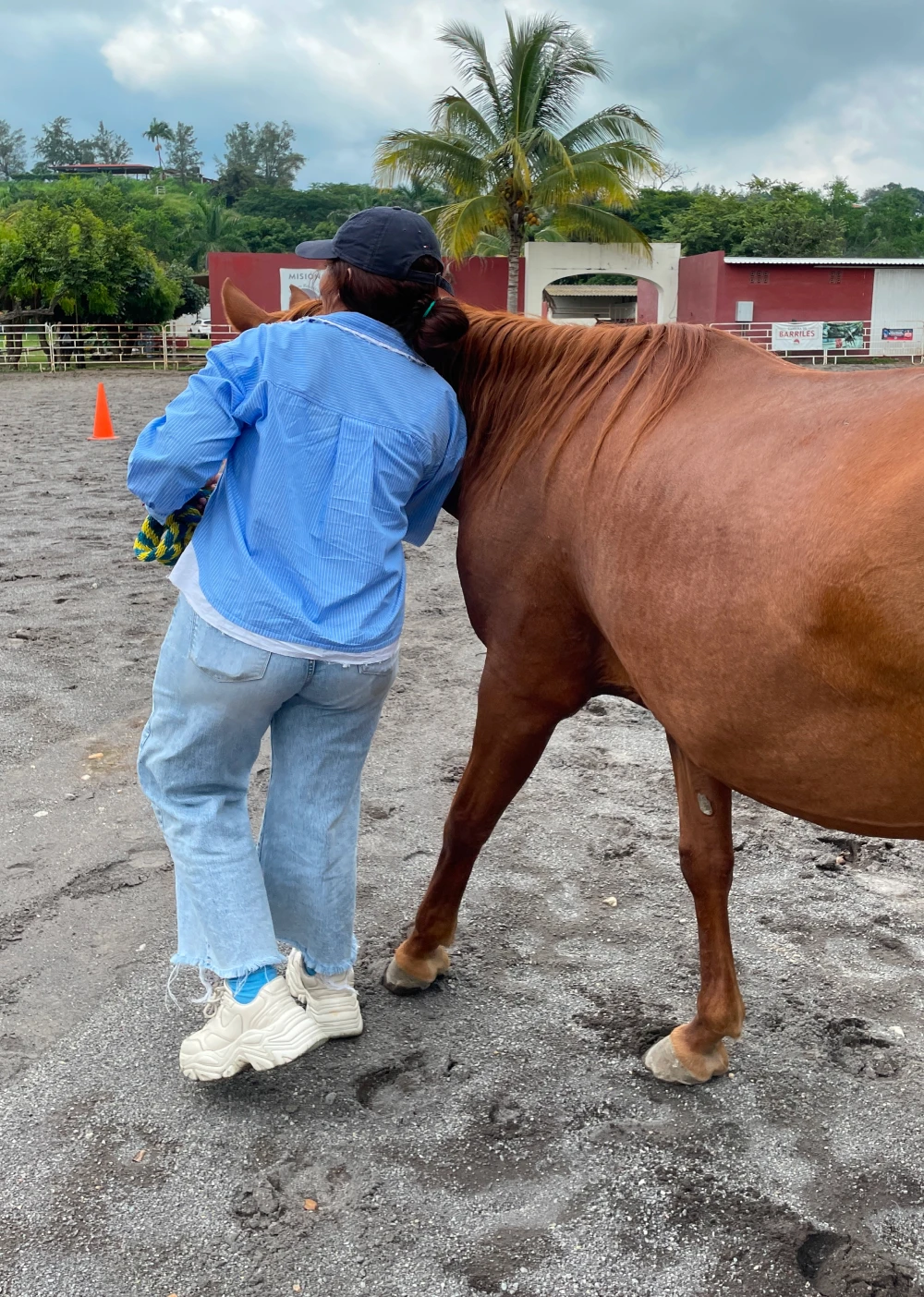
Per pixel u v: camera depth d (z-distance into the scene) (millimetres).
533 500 2020
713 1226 1796
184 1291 1676
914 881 2998
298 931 2186
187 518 1993
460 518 2254
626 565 1749
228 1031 2027
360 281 1932
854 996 2457
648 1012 2398
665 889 2957
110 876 2998
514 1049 2277
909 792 1441
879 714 1396
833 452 1455
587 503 1877
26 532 7371
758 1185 1887
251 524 1873
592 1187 1884
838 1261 1715
